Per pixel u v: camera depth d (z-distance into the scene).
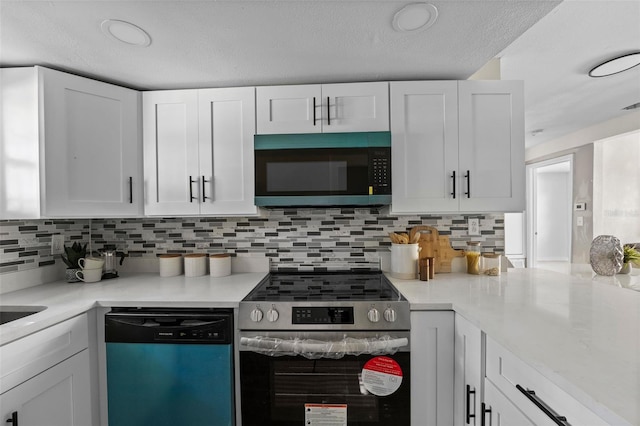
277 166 1.62
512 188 1.63
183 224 2.03
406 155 1.64
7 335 1.01
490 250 1.95
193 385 1.33
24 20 1.17
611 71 2.19
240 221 2.01
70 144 1.50
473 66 1.58
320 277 1.84
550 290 1.48
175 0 1.08
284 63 1.53
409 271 1.73
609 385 0.65
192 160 1.70
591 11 1.54
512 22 1.23
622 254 2.26
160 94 1.72
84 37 1.28
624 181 3.87
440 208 1.64
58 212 1.46
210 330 1.32
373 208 1.96
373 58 1.49
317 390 1.29
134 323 1.35
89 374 1.34
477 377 1.13
